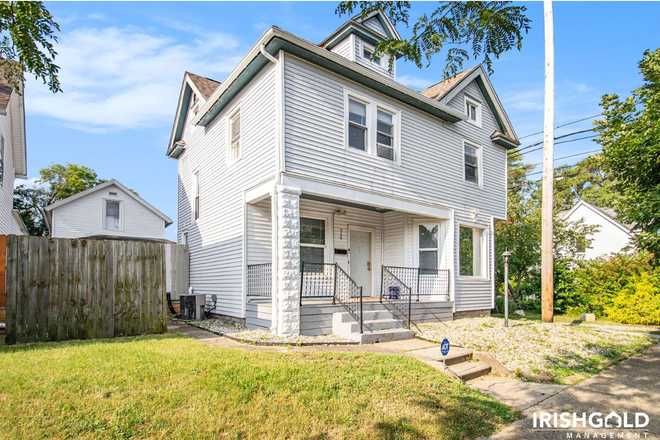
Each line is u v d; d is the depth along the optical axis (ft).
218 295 34.45
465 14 14.99
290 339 23.29
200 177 41.32
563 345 26.68
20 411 11.23
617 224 81.30
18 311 19.71
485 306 41.29
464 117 38.73
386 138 33.63
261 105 29.04
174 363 15.78
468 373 19.63
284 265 25.04
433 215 36.65
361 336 24.14
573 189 126.72
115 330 22.74
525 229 53.72
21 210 99.71
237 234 31.45
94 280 22.22
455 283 37.70
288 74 27.20
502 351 24.21
